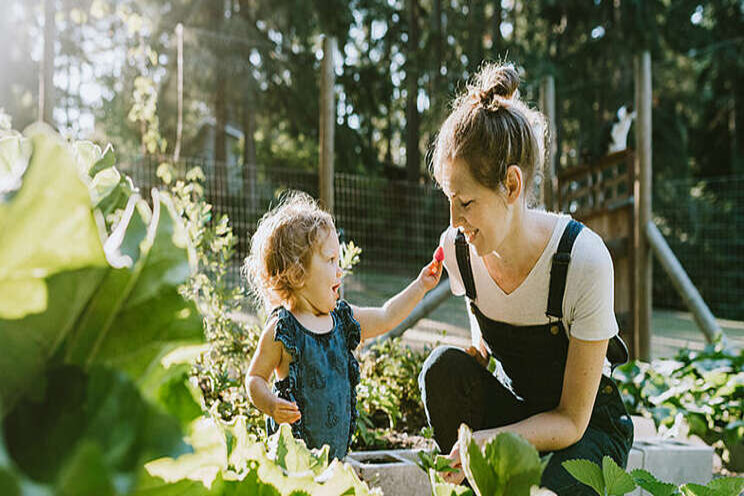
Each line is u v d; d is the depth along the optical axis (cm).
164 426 32
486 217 145
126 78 1478
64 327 33
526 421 145
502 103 148
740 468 330
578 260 151
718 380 357
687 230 1366
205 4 1501
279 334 195
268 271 213
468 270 171
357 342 219
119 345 35
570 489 142
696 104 1733
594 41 1609
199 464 40
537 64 1469
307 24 1569
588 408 149
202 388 256
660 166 1555
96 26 1523
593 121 1641
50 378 32
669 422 328
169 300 35
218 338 268
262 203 580
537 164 157
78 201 31
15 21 1592
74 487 27
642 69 514
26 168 30
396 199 707
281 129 1706
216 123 1534
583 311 150
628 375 372
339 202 644
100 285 33
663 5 1600
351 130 1608
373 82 1669
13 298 31
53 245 31
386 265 685
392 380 333
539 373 168
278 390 198
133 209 37
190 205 274
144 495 40
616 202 534
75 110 1530
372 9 1897
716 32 1698
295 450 65
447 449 177
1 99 1570
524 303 160
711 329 473
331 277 210
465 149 142
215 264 276
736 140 1639
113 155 70
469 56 1747
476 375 178
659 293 1170
